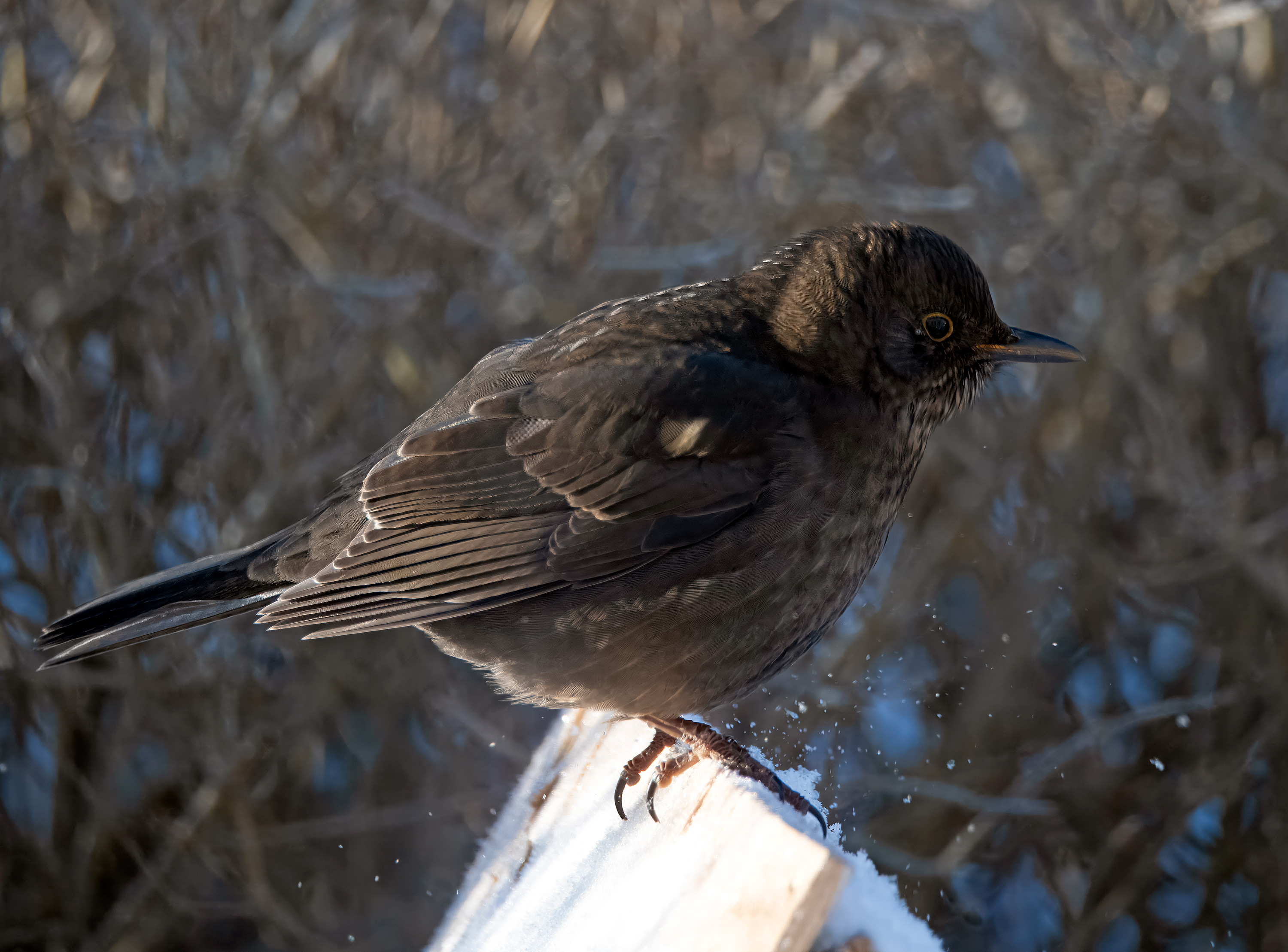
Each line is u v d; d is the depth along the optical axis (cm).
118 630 667
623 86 1333
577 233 1306
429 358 1277
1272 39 1222
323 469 1235
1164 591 1225
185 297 1265
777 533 613
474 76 1360
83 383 1269
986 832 1147
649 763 619
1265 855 1190
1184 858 1224
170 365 1270
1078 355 659
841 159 1323
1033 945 1189
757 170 1333
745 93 1315
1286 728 1176
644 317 657
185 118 1226
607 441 624
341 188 1265
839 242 648
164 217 1236
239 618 1227
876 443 636
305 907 1249
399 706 1248
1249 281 1245
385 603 621
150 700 1221
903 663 1219
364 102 1319
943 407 666
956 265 646
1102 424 1201
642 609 614
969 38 1255
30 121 1270
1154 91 1209
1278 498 1212
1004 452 1211
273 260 1280
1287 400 1251
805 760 1162
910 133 1323
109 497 1219
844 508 626
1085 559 1199
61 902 1254
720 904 439
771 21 1353
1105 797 1201
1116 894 1184
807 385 634
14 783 1275
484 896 671
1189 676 1216
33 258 1269
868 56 1246
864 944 413
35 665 1227
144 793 1254
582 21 1351
